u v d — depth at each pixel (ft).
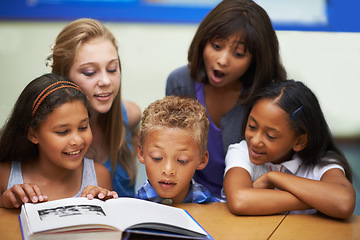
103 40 4.93
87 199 3.70
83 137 4.11
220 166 5.59
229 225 3.69
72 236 3.19
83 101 4.10
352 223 3.79
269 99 4.31
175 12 14.73
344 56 12.98
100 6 14.73
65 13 14.78
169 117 3.97
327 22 13.55
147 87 12.24
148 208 3.62
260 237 3.48
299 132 4.33
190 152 3.95
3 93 11.48
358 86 12.26
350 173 4.58
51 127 3.97
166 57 13.56
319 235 3.54
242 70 4.98
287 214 3.95
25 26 14.66
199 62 5.25
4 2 14.58
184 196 4.32
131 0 14.64
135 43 14.03
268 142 4.32
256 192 3.98
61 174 4.35
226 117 5.43
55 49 4.97
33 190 3.84
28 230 3.21
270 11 13.50
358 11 13.41
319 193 3.91
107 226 3.22
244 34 4.76
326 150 4.69
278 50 5.20
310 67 12.60
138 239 3.34
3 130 4.37
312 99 4.43
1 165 4.37
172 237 3.40
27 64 12.94
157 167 3.96
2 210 3.85
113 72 4.95
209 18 4.96
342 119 11.16
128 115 6.08
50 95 3.96
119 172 5.66
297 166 4.62
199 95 5.56
